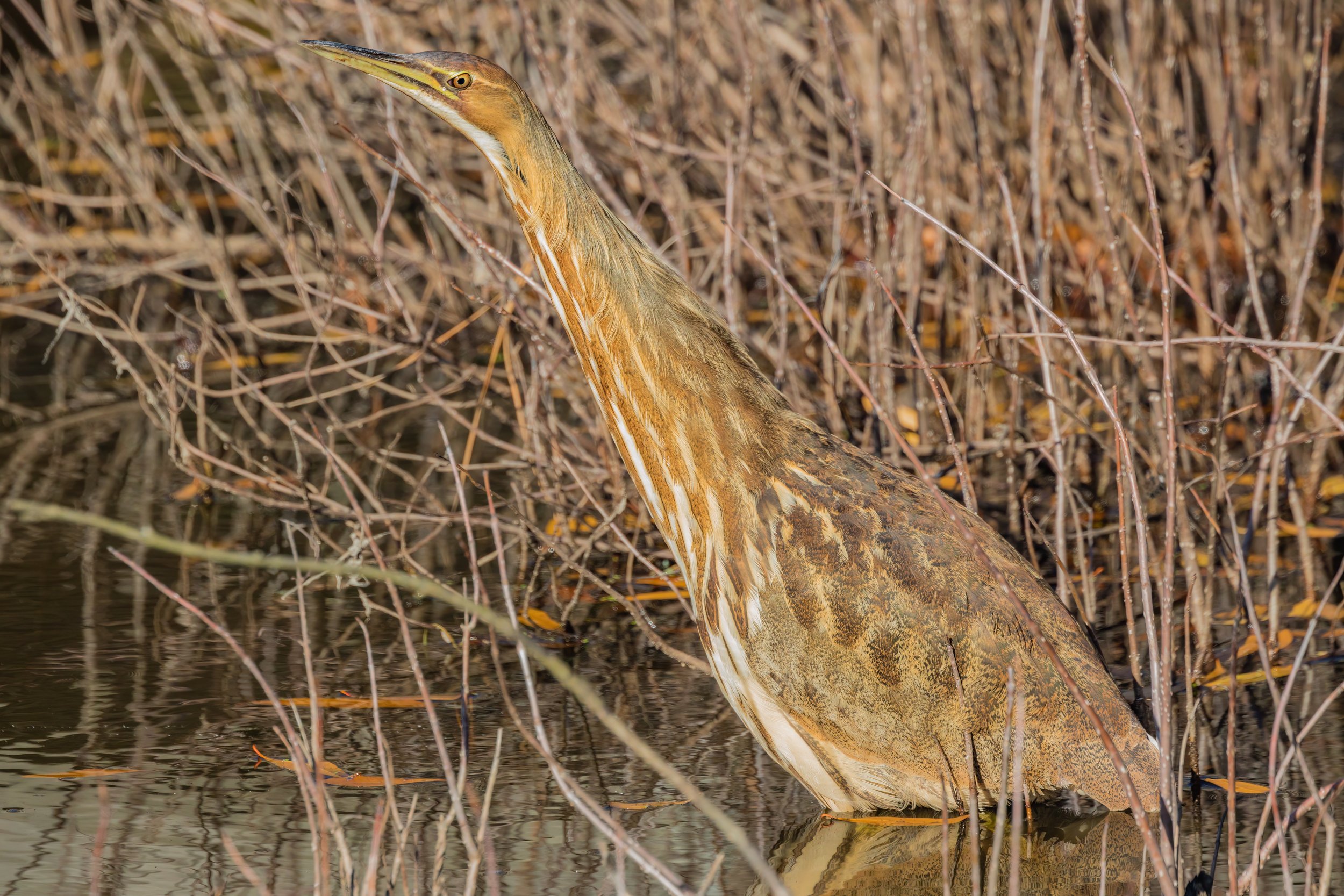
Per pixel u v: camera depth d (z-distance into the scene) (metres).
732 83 16.59
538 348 11.41
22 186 16.66
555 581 10.67
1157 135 15.00
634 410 7.89
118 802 7.61
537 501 12.36
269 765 8.06
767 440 7.72
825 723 7.68
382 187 17.47
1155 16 15.67
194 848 7.12
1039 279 10.45
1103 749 7.52
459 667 9.48
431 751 8.28
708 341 7.80
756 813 7.66
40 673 9.21
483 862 7.02
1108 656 9.48
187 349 16.28
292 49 14.94
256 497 11.66
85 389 15.55
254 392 11.59
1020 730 6.66
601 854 7.09
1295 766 8.04
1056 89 13.23
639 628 10.23
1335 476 12.46
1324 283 17.12
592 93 15.76
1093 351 13.31
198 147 15.45
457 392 15.29
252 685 9.12
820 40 14.21
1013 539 10.73
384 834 7.31
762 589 7.66
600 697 9.07
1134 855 7.26
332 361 16.23
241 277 18.36
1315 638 9.73
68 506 12.34
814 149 17.25
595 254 7.80
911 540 7.58
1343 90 21.20
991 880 6.68
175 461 12.01
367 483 12.92
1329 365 12.71
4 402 14.98
